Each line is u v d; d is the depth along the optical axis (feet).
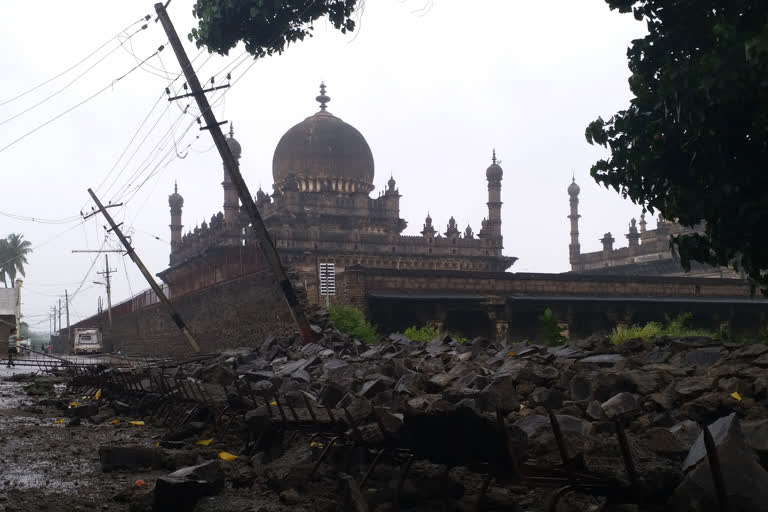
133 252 99.19
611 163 25.08
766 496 13.64
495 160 180.96
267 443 26.17
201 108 64.34
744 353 29.04
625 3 23.76
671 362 33.35
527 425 22.43
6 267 324.60
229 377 46.09
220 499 20.35
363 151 185.98
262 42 47.52
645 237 202.18
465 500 18.40
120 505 19.92
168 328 143.95
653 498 14.39
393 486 19.44
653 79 24.22
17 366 106.11
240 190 66.13
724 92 19.29
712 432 15.70
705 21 22.80
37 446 29.55
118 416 40.86
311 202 170.40
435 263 165.17
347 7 45.78
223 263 107.96
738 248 22.34
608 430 22.89
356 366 45.19
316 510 18.71
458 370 34.04
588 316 117.70
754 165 21.13
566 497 18.12
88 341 189.16
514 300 107.45
